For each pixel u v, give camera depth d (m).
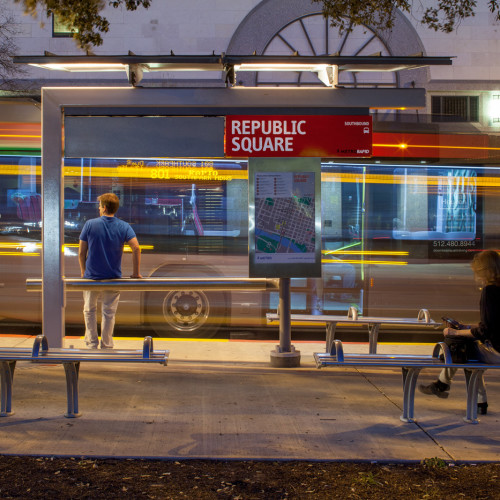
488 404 6.39
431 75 22.44
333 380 7.13
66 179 9.13
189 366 7.61
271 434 5.38
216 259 9.20
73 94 7.16
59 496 4.19
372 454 4.99
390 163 9.45
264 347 8.85
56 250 7.26
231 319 9.34
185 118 7.26
